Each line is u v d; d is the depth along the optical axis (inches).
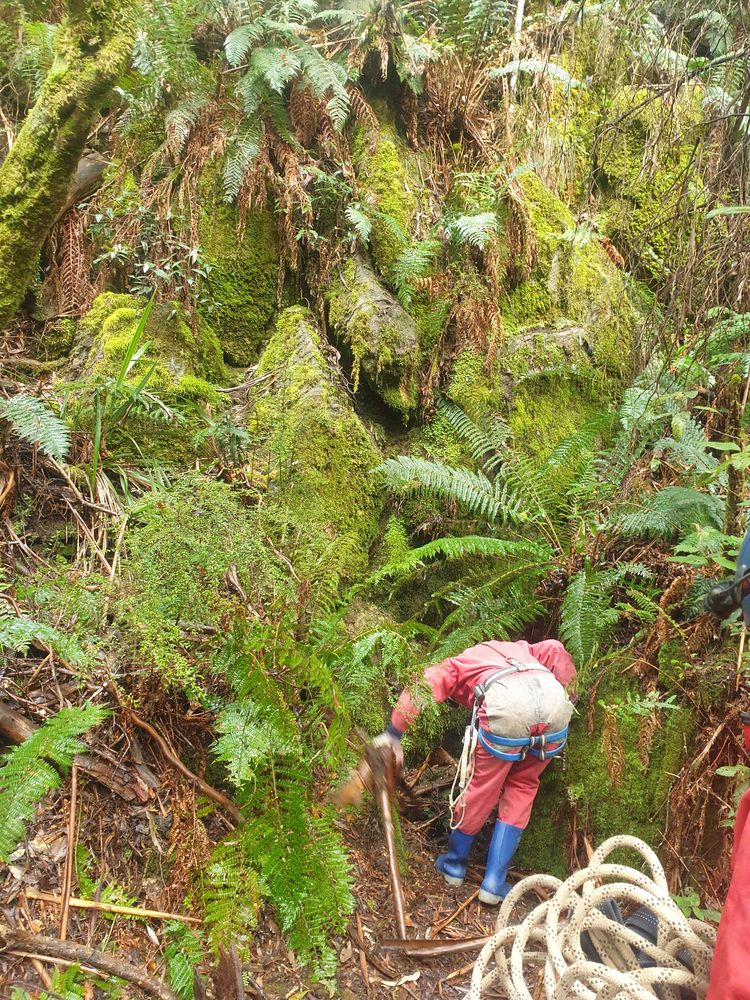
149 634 91.9
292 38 153.1
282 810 90.5
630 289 169.2
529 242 159.5
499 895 115.0
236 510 107.6
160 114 149.6
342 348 151.0
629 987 47.7
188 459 132.3
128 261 142.4
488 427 146.2
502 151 170.7
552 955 52.7
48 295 142.4
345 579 136.3
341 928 91.4
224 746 89.8
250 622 97.3
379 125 166.6
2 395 121.8
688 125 150.6
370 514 141.1
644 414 132.6
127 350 124.0
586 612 123.6
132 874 89.2
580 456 148.5
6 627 88.0
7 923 78.6
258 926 93.2
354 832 117.0
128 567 101.8
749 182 121.2
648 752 123.7
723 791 117.8
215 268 148.8
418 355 151.4
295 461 133.5
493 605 131.5
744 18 129.6
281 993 88.3
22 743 84.1
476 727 115.5
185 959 82.0
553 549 138.3
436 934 108.7
